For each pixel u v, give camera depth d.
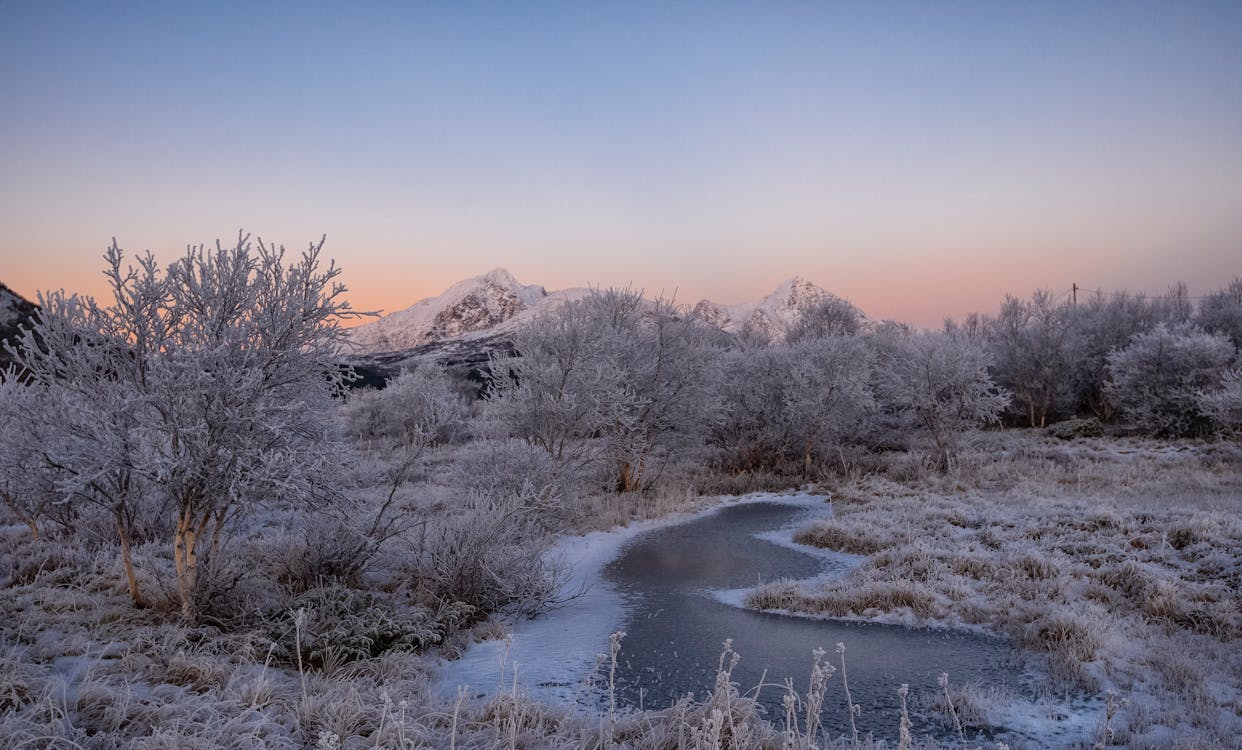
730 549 12.92
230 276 7.08
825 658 7.18
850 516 14.52
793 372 21.39
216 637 6.48
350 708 4.64
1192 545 10.02
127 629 6.36
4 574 8.55
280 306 7.29
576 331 16.56
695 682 6.50
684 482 20.28
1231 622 7.50
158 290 6.86
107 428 6.59
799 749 4.05
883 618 8.59
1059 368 29.19
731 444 23.11
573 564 11.15
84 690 4.41
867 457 22.52
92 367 6.83
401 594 9.00
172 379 6.54
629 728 4.89
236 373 6.73
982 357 21.19
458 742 4.44
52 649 5.42
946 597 9.07
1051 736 5.30
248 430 7.00
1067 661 6.70
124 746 3.78
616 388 16.91
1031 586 9.07
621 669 6.90
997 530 11.89
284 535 9.87
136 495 7.66
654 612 9.07
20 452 6.78
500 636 8.09
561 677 6.70
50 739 3.70
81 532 10.02
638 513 15.98
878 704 5.96
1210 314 31.23
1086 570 9.50
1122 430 25.73
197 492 7.14
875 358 25.69
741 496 19.08
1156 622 7.87
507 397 16.80
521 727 4.75
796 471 21.70
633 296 20.12
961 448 21.80
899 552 11.07
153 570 7.55
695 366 19.17
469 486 13.59
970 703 5.79
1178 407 23.52
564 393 15.79
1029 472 18.53
